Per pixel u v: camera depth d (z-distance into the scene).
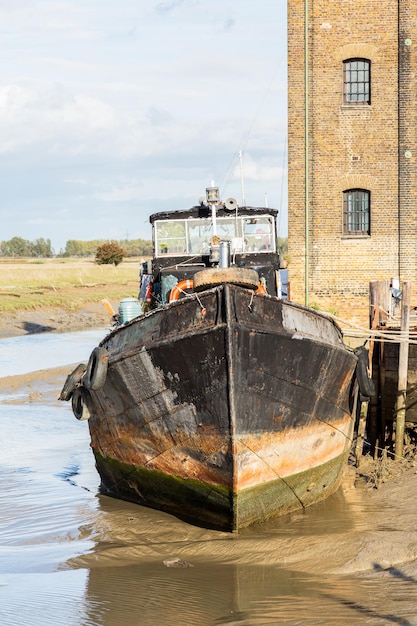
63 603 9.65
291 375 12.38
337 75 28.34
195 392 12.13
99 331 52.78
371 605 9.22
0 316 55.62
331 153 28.44
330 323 13.55
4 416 22.73
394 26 28.17
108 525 13.00
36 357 37.72
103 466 14.95
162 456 13.13
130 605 9.56
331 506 13.51
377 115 28.31
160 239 15.93
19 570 10.92
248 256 15.80
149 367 12.55
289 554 11.12
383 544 11.05
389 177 28.38
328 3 28.22
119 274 90.88
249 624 8.85
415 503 13.19
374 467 15.21
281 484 12.88
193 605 9.49
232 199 15.73
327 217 28.50
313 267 28.56
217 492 12.49
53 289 71.12
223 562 10.99
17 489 15.32
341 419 13.90
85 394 14.65
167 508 13.67
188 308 12.09
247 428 12.04
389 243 28.42
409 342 15.01
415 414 15.75
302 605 9.34
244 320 11.75
